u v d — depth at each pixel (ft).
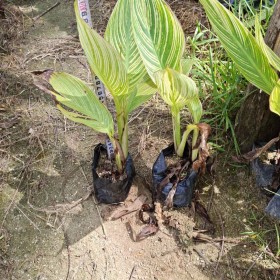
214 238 2.34
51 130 2.81
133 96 2.17
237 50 1.98
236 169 2.61
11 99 2.98
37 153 2.70
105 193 2.39
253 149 2.52
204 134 2.06
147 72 2.06
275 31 2.15
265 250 2.29
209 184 2.56
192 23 3.46
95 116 2.05
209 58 2.93
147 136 2.78
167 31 1.93
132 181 2.52
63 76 1.92
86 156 2.68
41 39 3.38
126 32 2.08
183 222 2.39
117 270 2.23
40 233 2.37
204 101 2.85
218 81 2.86
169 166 2.38
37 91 3.03
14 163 2.66
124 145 2.30
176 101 1.96
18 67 3.17
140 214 2.40
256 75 2.01
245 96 2.47
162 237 2.35
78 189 2.54
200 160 2.14
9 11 3.55
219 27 1.95
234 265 2.24
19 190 2.54
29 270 2.24
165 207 2.39
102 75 1.87
